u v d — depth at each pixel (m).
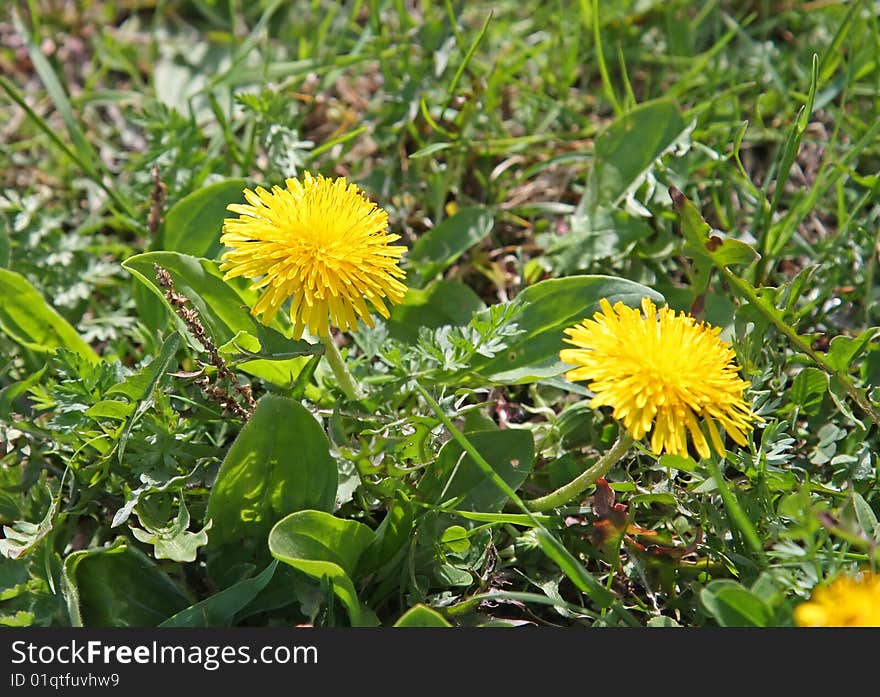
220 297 0.46
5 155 0.56
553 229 0.54
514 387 0.50
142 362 0.46
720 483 0.41
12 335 0.47
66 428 0.44
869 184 0.51
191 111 0.53
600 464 0.44
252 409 0.45
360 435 0.45
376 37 0.56
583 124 0.57
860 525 0.42
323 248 0.42
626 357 0.41
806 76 0.56
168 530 0.43
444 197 0.54
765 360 0.48
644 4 0.58
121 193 0.53
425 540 0.44
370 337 0.47
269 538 0.41
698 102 0.56
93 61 0.60
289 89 0.57
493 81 0.55
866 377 0.47
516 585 0.45
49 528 0.43
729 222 0.52
